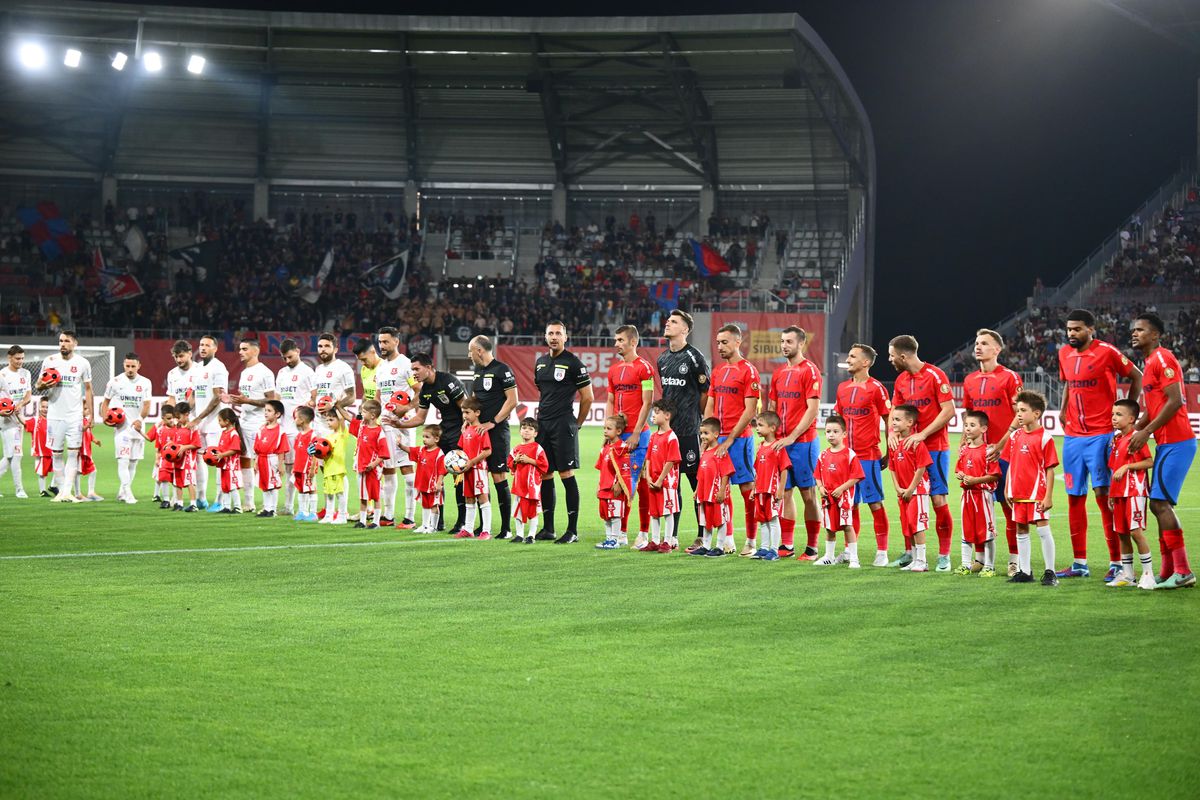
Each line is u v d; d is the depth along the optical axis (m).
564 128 44.62
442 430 13.19
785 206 46.34
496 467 12.82
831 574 10.11
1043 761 4.90
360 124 44.97
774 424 11.12
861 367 10.79
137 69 41.06
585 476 22.06
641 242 46.12
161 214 45.03
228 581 9.34
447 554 11.20
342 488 14.17
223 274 43.81
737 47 39.00
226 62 41.50
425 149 45.97
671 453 11.70
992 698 5.84
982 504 10.05
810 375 11.45
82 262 43.38
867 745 5.09
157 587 9.00
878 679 6.20
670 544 11.79
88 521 13.77
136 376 16.61
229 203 46.25
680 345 12.09
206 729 5.25
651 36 39.09
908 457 10.41
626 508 12.02
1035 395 9.50
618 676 6.23
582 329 42.34
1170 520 9.39
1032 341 41.62
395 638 7.14
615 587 9.21
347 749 4.99
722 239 45.22
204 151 45.28
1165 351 9.43
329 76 42.44
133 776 4.65
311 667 6.39
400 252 44.47
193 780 4.61
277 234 45.53
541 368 12.57
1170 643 7.12
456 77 42.53
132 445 16.52
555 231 46.19
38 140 44.03
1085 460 9.88
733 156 44.97
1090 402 9.88
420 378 12.91
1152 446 23.52
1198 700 5.82
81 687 5.93
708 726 5.34
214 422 15.62
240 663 6.47
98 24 38.94
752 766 4.81
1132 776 4.73
